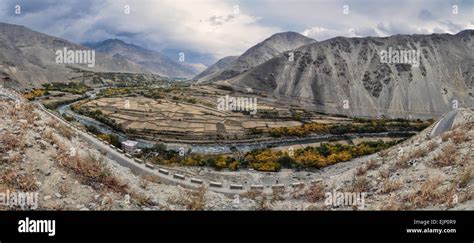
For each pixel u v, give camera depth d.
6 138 18.61
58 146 20.38
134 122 149.50
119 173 22.44
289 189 30.33
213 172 73.25
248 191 30.50
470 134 24.84
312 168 79.88
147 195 20.03
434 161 22.95
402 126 166.50
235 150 119.62
